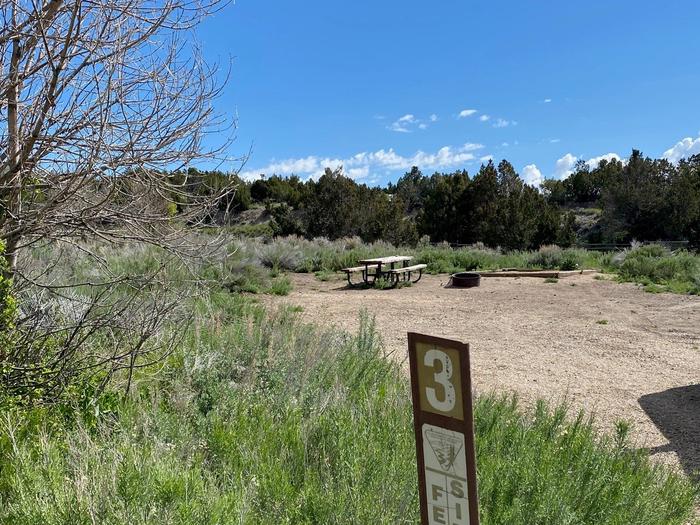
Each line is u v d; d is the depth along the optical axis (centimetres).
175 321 573
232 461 357
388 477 331
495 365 851
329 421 391
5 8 429
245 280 1477
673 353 926
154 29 439
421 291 1622
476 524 227
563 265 2091
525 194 3528
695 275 1603
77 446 353
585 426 483
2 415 385
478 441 408
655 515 363
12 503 297
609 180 4409
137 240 486
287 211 3756
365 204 3600
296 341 626
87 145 434
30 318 435
